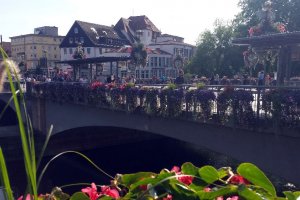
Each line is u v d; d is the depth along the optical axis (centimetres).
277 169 965
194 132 1239
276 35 1149
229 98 1024
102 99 1762
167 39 8175
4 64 144
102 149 2817
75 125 2139
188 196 185
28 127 151
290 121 875
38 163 161
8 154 2509
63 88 2192
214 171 201
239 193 180
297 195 187
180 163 2552
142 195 177
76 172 2359
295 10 4006
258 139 1009
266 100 920
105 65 4262
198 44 5422
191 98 1182
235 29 4728
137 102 1484
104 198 201
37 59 9081
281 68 1443
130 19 8500
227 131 1102
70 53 7044
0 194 146
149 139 3061
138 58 4528
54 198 207
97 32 7138
